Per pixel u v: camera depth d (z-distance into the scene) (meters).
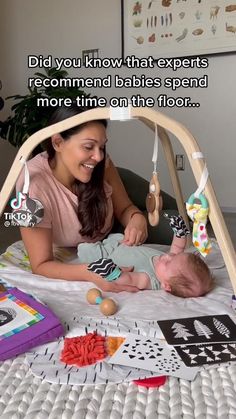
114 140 3.12
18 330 0.81
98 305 0.97
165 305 0.97
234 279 0.81
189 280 1.01
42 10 3.10
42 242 1.12
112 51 3.00
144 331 0.85
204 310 0.95
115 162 3.15
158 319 0.90
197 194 0.82
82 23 3.03
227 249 0.81
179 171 2.95
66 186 1.21
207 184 0.81
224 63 2.71
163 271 1.05
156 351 0.79
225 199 2.89
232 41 2.64
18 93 3.25
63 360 0.78
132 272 1.07
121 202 1.36
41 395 0.70
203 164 0.81
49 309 0.90
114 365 0.76
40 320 0.84
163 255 1.10
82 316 0.92
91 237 1.28
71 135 1.03
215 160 2.87
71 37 3.08
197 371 0.75
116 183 1.36
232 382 0.73
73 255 1.27
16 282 1.07
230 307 0.96
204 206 0.81
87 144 1.03
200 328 0.86
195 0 2.69
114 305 0.93
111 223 1.33
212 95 2.79
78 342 0.81
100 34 3.00
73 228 1.24
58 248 1.28
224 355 0.78
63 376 0.74
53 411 0.67
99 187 1.22
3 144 3.22
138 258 1.10
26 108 2.51
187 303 0.98
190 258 1.04
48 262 1.12
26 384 0.73
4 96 3.26
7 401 0.69
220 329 0.86
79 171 1.08
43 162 1.19
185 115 2.89
